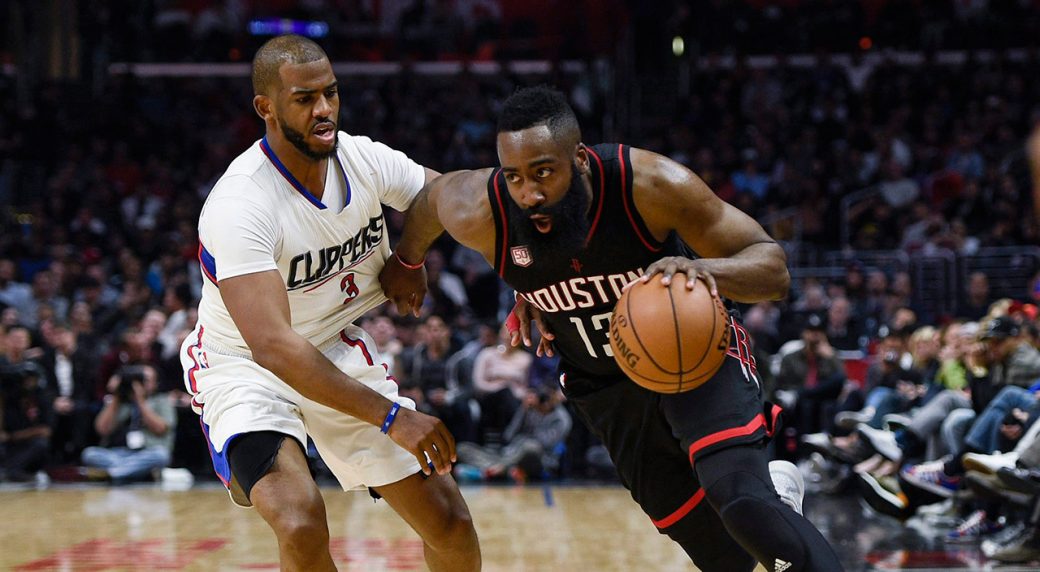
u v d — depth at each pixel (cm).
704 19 2616
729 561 486
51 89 2516
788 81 2467
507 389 1427
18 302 1736
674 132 2291
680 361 402
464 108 2475
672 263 411
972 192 1911
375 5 2798
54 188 2191
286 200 459
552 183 398
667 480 477
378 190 491
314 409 477
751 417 433
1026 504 807
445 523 480
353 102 2583
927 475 991
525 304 467
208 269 464
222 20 2802
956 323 1142
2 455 1393
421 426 421
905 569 746
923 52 2528
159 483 1387
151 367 1431
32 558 795
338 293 493
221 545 859
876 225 1866
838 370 1350
